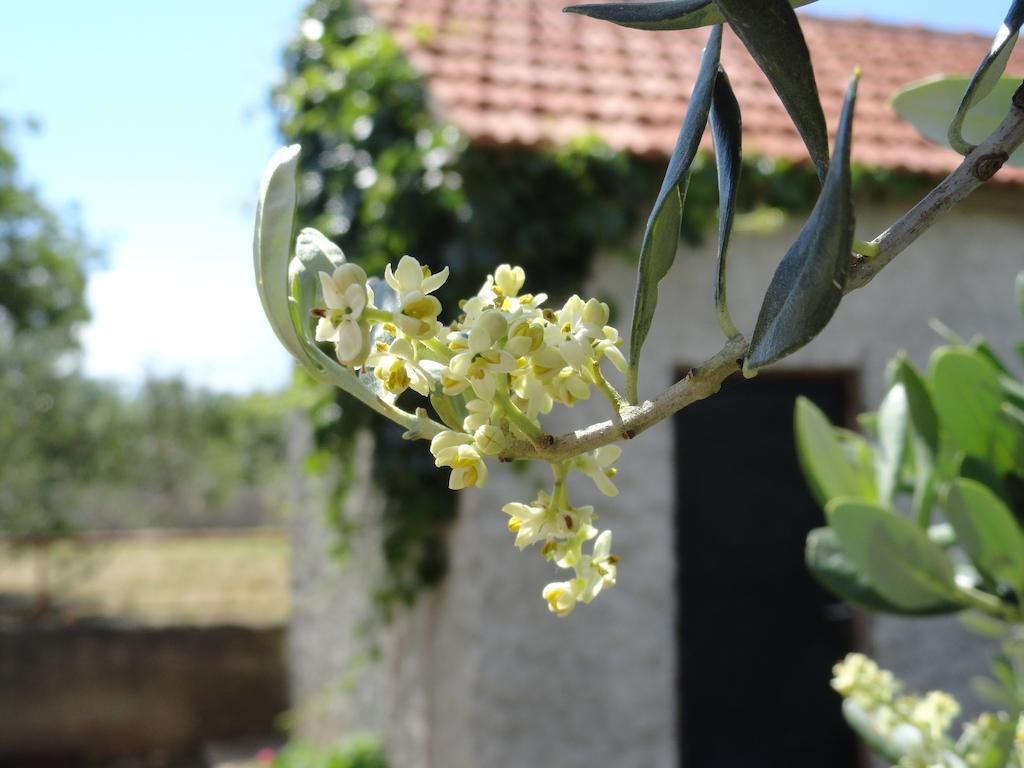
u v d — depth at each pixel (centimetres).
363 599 602
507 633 431
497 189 416
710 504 467
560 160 414
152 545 1542
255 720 991
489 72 489
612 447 71
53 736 962
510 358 61
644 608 441
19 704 960
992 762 119
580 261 427
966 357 134
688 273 453
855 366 477
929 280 488
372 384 68
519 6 604
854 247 58
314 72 528
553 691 433
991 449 137
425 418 67
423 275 64
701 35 610
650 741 438
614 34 592
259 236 63
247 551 1516
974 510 126
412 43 510
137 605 1207
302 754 698
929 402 142
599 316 66
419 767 516
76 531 1447
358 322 61
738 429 474
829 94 549
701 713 458
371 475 477
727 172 67
